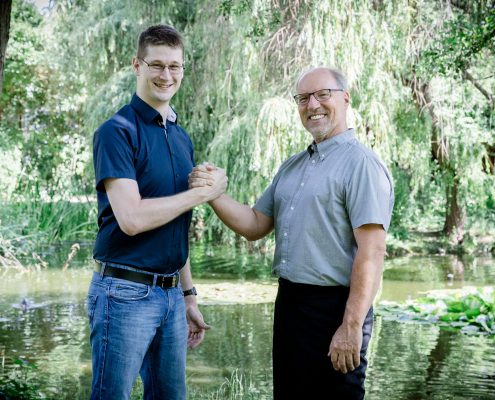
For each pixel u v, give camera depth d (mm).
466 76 10195
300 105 2895
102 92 11391
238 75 9328
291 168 2982
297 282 2797
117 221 2609
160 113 2762
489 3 8406
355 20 8453
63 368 4645
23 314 6355
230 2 8047
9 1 3811
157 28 2711
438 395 4184
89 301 2717
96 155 2658
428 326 6066
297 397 2793
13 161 13492
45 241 12031
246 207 3064
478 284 8273
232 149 10039
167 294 2754
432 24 8961
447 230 12531
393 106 9539
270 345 5363
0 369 4594
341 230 2752
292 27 8969
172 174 2750
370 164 2711
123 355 2643
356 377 2730
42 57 15227
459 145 10898
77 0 12023
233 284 8078
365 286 2625
